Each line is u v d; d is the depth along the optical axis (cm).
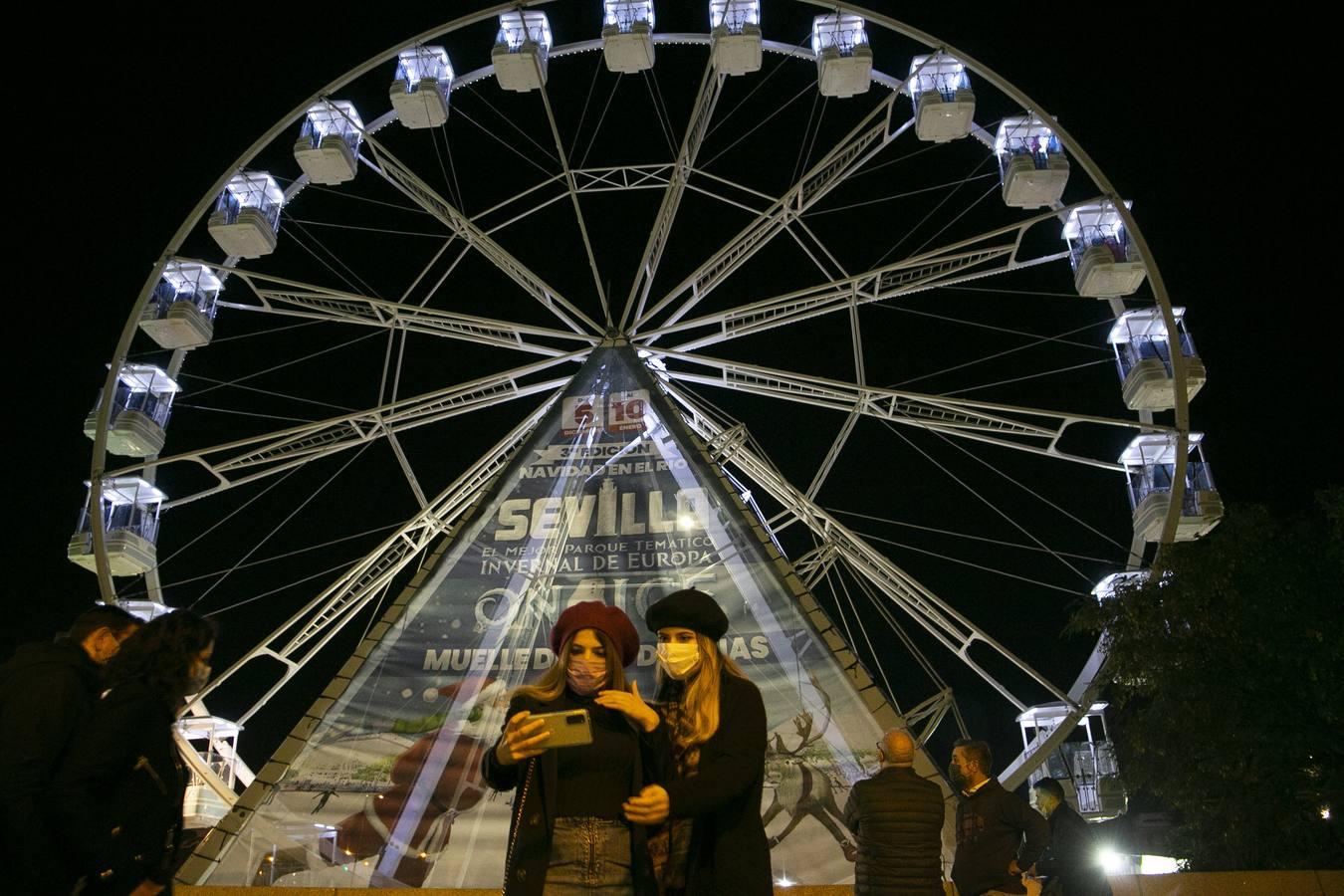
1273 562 1950
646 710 518
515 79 2995
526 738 493
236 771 2669
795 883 1712
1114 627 2038
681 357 2744
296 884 1739
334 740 1878
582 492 2194
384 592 2634
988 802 980
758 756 527
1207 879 1359
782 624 1983
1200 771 1947
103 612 637
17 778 499
